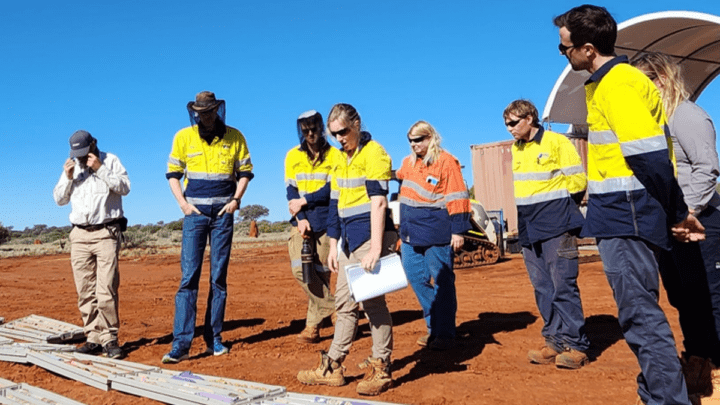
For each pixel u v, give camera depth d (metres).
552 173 4.95
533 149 5.06
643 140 2.92
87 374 4.81
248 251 28.34
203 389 4.26
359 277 4.11
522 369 4.83
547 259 4.99
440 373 4.79
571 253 4.89
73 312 9.24
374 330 4.34
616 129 3.03
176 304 5.71
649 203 3.11
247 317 8.41
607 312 7.30
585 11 3.19
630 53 16.55
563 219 4.89
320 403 3.88
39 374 5.22
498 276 12.66
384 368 4.32
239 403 3.89
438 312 5.66
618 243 3.19
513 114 5.02
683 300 3.93
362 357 5.47
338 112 4.30
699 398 3.60
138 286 13.59
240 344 6.39
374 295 4.06
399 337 6.37
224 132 5.87
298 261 6.28
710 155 3.23
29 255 31.94
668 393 3.08
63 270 19.91
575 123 17.62
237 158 5.98
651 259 3.18
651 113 3.07
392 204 11.62
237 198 5.97
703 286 3.79
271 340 6.59
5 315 9.09
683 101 3.39
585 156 18.48
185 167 5.92
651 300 3.15
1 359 5.77
